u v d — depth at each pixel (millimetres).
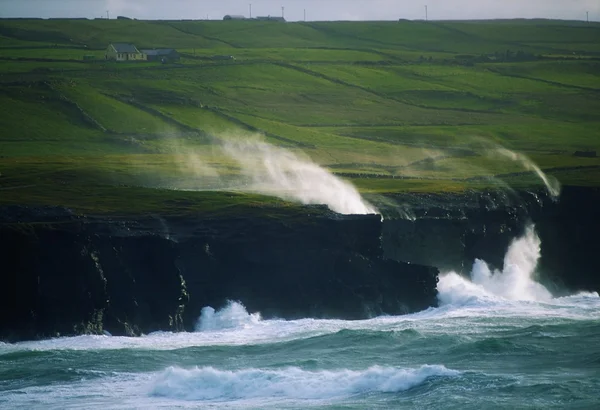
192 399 143375
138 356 170875
